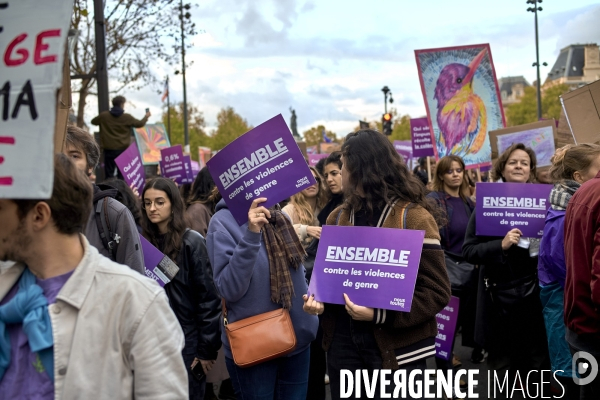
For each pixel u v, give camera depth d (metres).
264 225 3.43
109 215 3.07
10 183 1.48
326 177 5.25
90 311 1.72
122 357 1.75
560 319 3.94
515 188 4.69
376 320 2.89
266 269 3.35
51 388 1.67
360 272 2.94
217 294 4.18
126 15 13.89
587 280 3.12
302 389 3.49
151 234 4.20
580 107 4.89
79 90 14.09
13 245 1.71
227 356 3.42
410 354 2.96
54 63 1.50
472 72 7.90
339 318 3.12
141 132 12.44
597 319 3.11
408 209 3.03
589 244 3.09
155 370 1.75
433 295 2.93
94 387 1.69
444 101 7.94
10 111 1.50
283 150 3.19
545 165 6.55
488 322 4.76
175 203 4.20
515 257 4.64
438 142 7.95
